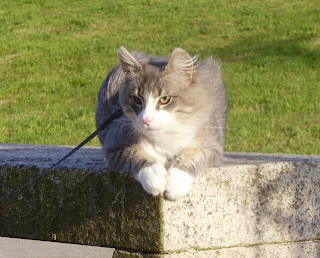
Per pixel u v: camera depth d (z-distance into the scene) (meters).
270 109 17.30
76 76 21.55
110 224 6.44
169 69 6.25
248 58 21.81
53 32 26.62
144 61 6.53
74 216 6.67
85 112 17.80
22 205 6.97
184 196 6.16
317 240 7.15
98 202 6.50
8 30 26.89
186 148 6.27
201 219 6.30
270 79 19.75
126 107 6.33
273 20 25.91
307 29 24.31
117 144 6.32
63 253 9.08
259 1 29.11
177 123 6.16
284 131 15.51
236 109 17.50
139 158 6.09
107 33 26.27
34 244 9.57
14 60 23.33
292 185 6.91
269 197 6.76
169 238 6.16
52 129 16.45
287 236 6.93
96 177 6.48
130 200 6.27
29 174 6.90
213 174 6.32
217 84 7.45
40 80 21.22
